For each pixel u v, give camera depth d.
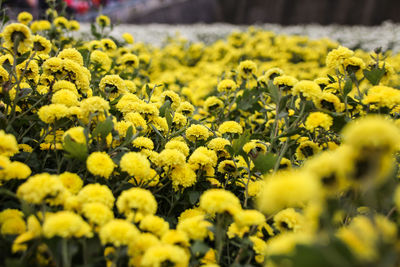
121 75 1.52
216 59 3.55
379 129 0.66
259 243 0.84
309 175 0.71
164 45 4.79
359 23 6.71
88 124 0.89
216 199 0.80
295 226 0.84
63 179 0.84
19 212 0.82
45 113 0.89
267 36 3.90
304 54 3.33
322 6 7.11
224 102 1.54
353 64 1.06
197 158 0.95
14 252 0.77
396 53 3.82
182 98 1.83
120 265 0.78
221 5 8.23
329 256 0.64
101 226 0.77
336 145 1.03
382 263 0.64
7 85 0.96
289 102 1.11
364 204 0.81
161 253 0.74
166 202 1.01
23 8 2.74
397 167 0.94
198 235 0.82
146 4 9.14
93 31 2.06
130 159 0.85
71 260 0.76
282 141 1.10
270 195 0.69
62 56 1.06
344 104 1.08
